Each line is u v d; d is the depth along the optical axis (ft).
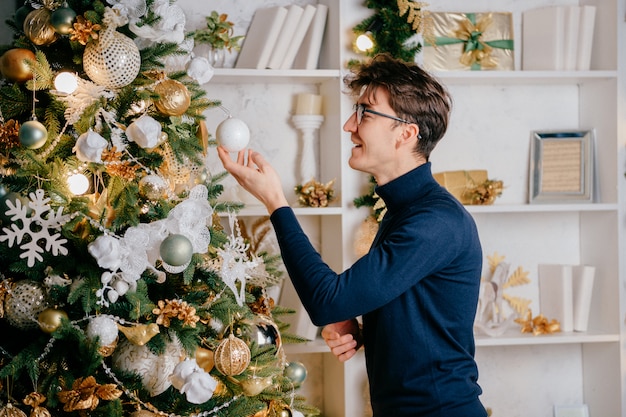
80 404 4.73
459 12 9.69
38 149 5.18
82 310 5.16
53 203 5.04
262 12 9.02
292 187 9.46
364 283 4.85
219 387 5.68
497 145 9.85
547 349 10.00
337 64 8.69
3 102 5.31
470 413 5.15
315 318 4.92
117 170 5.06
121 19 5.09
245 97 9.33
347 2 8.61
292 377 6.99
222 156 5.27
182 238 4.93
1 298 5.03
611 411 9.37
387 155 5.47
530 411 9.97
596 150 9.63
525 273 9.87
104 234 4.93
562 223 9.99
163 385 5.28
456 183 9.36
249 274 6.17
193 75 5.56
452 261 5.18
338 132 8.62
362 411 8.64
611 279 9.30
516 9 9.83
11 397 4.99
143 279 5.35
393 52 8.48
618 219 9.18
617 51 9.13
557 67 9.36
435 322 5.17
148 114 5.41
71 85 4.97
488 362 9.92
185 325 5.17
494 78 9.14
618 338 9.15
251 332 6.03
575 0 9.82
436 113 5.43
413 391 5.15
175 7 5.41
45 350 4.88
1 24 7.48
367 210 8.65
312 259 4.98
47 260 5.08
